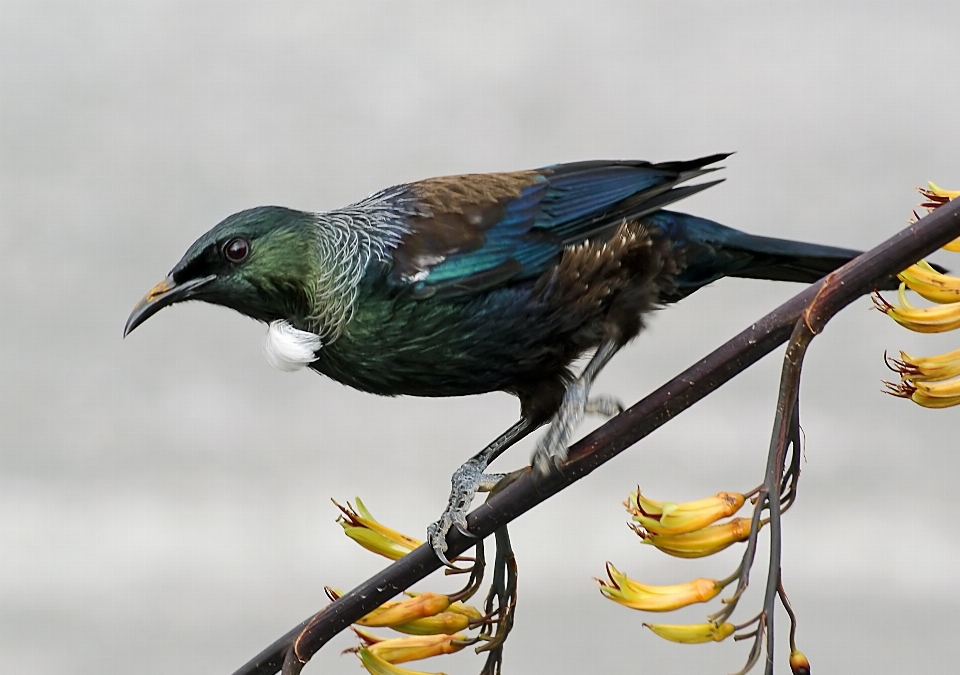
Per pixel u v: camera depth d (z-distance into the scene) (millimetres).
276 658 5078
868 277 4086
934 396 4246
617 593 4031
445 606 5199
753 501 4035
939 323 4223
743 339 4449
